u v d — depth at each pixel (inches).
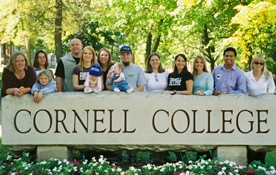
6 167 167.0
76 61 199.3
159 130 178.2
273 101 176.6
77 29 677.9
